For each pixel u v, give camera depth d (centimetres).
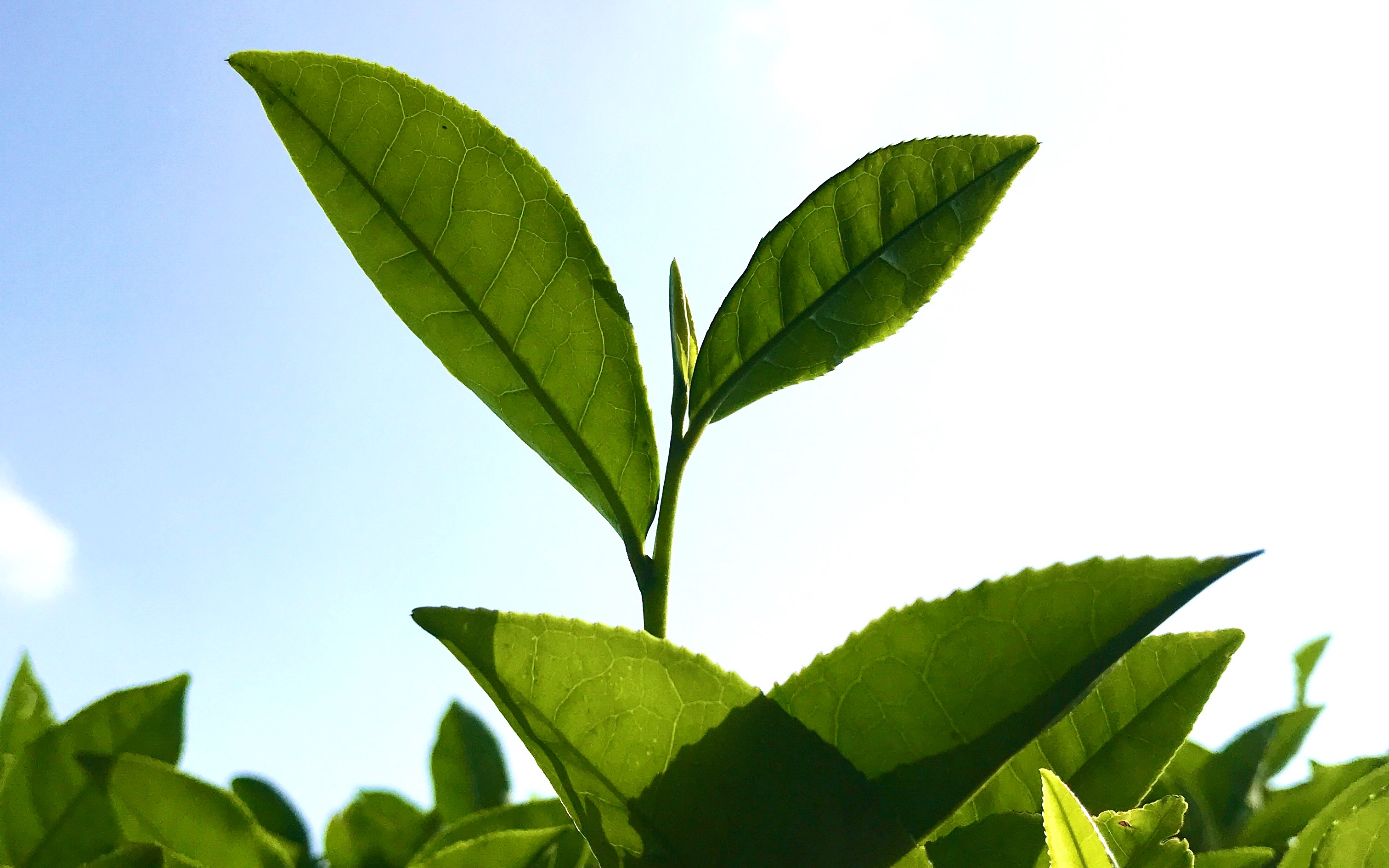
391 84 20
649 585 20
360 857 27
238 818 23
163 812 23
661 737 18
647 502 21
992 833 20
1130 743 20
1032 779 20
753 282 21
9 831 23
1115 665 18
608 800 18
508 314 21
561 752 18
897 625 18
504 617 18
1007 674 18
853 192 21
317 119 20
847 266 21
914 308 21
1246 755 26
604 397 21
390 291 21
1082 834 17
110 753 24
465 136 20
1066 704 18
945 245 21
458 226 20
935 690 18
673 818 18
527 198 21
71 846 23
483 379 21
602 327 21
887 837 18
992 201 21
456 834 24
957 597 18
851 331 21
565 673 18
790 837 18
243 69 20
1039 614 18
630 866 18
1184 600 18
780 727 18
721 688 18
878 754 18
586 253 21
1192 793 26
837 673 18
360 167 20
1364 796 21
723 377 21
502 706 18
